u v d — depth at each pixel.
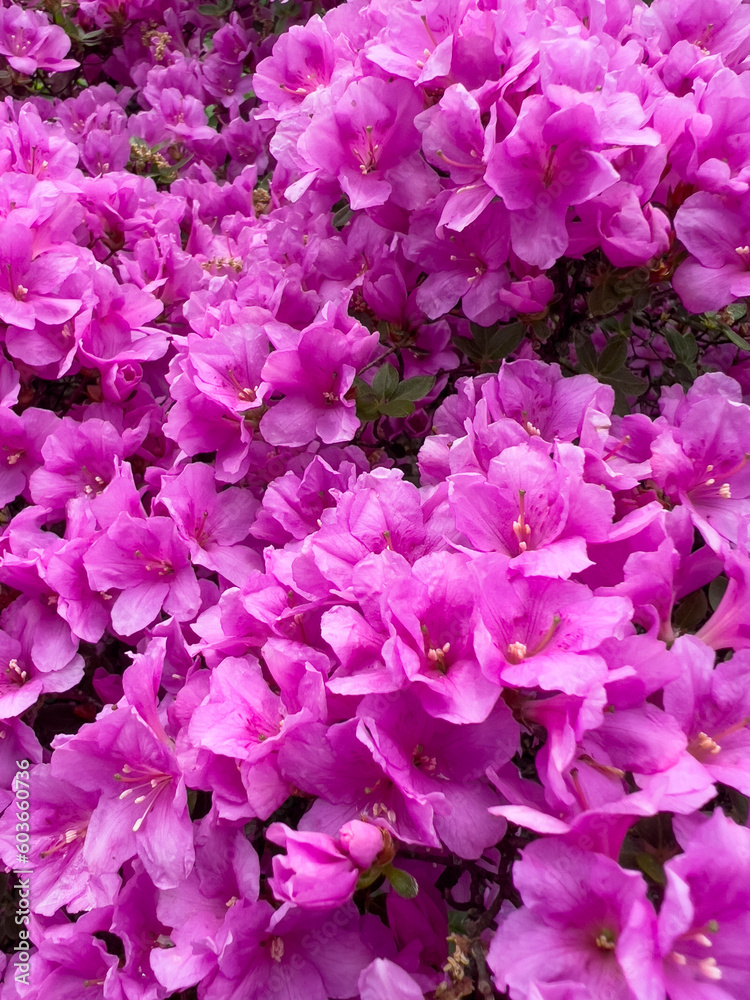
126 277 0.40
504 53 0.28
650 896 0.20
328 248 0.36
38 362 0.34
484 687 0.19
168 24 0.67
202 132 0.61
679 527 0.23
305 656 0.22
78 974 0.26
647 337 0.40
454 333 0.36
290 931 0.20
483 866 0.26
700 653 0.20
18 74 0.56
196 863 0.22
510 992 0.17
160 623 0.29
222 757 0.22
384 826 0.19
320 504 0.30
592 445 0.24
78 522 0.30
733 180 0.27
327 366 0.30
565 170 0.27
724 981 0.16
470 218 0.27
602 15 0.33
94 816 0.23
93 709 0.33
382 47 0.31
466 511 0.22
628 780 0.21
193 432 0.32
